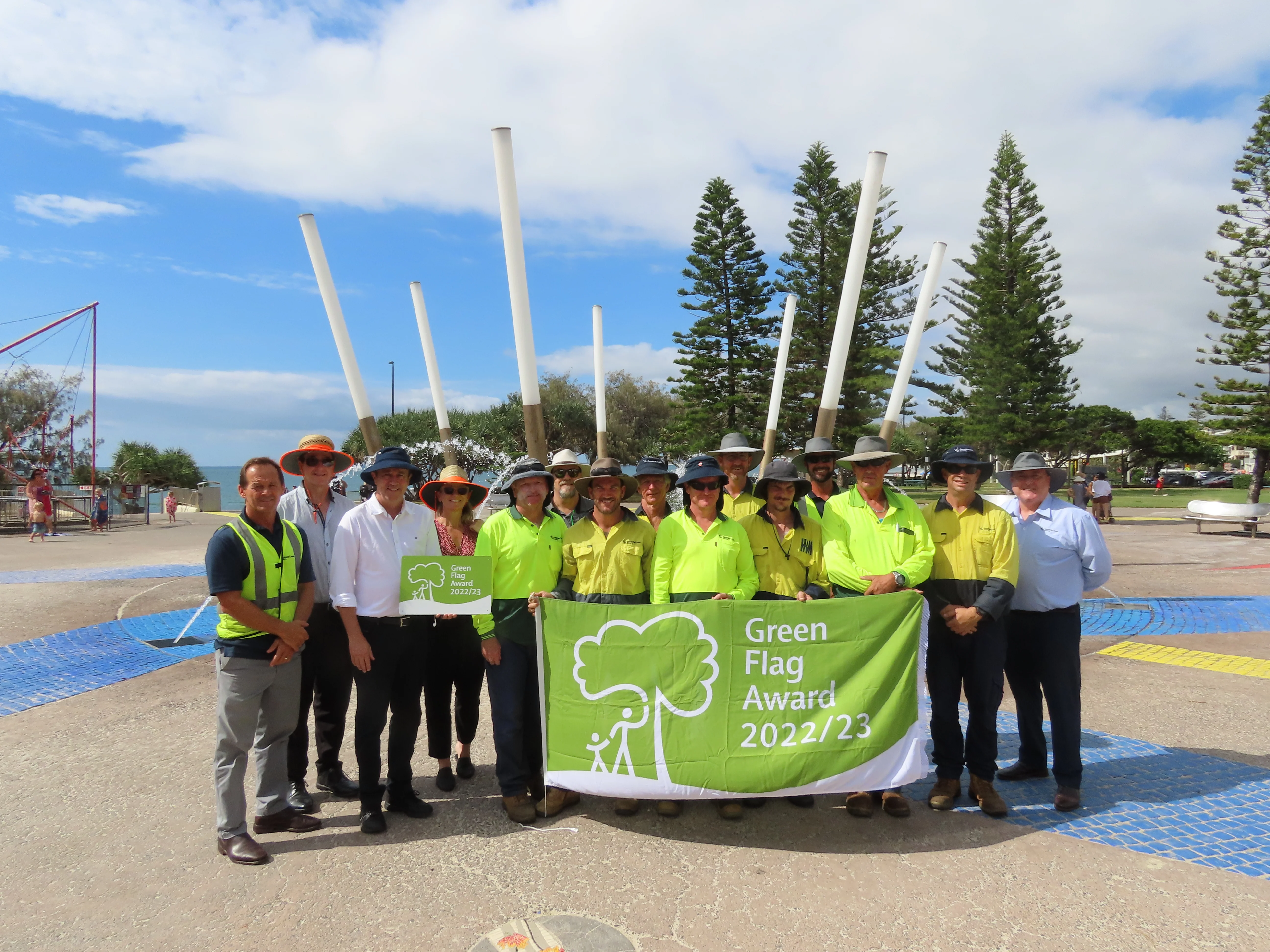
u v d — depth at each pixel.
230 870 3.42
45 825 3.87
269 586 3.63
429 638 4.14
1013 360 30.64
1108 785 4.43
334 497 4.54
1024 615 4.38
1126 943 2.88
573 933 2.93
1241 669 6.98
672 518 4.27
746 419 29.44
